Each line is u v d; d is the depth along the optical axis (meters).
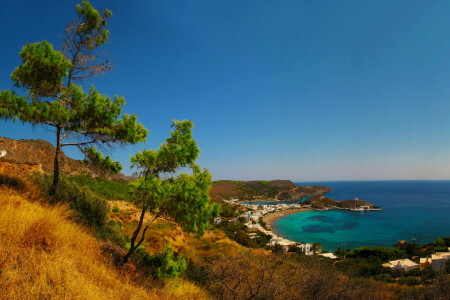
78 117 7.09
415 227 108.12
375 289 9.80
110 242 7.65
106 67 8.40
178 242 21.78
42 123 6.91
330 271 8.64
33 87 7.22
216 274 7.38
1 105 6.03
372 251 49.91
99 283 4.57
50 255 4.40
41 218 5.27
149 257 7.53
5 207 5.22
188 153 6.72
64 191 9.34
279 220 134.25
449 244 54.81
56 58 6.92
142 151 6.62
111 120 7.30
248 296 7.04
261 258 8.45
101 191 22.72
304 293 7.67
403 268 33.56
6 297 3.02
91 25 8.03
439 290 8.49
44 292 3.37
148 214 24.69
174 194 6.40
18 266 3.68
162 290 6.27
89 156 8.62
